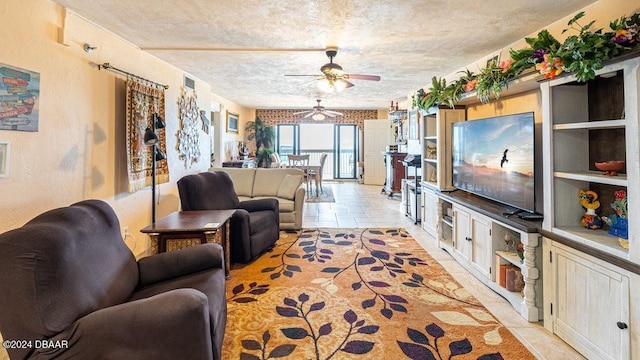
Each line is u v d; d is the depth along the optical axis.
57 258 1.27
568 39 1.87
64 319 1.24
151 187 3.57
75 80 2.66
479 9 2.54
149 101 3.57
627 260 1.60
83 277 1.41
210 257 2.01
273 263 3.34
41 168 2.36
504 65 2.68
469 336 2.06
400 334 2.07
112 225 1.84
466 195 3.57
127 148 3.21
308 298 2.56
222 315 1.79
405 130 7.45
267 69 4.52
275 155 8.61
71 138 2.63
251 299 2.55
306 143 10.73
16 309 1.19
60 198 2.53
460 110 3.96
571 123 2.07
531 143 2.49
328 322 2.21
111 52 3.10
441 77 4.91
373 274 3.05
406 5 2.47
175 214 3.06
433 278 2.96
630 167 1.60
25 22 2.21
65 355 1.23
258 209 3.87
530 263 2.24
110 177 3.10
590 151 2.16
